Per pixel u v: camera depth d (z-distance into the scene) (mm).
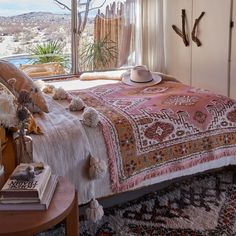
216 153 2537
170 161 2375
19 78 2336
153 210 2373
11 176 1497
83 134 2111
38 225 1311
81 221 2230
